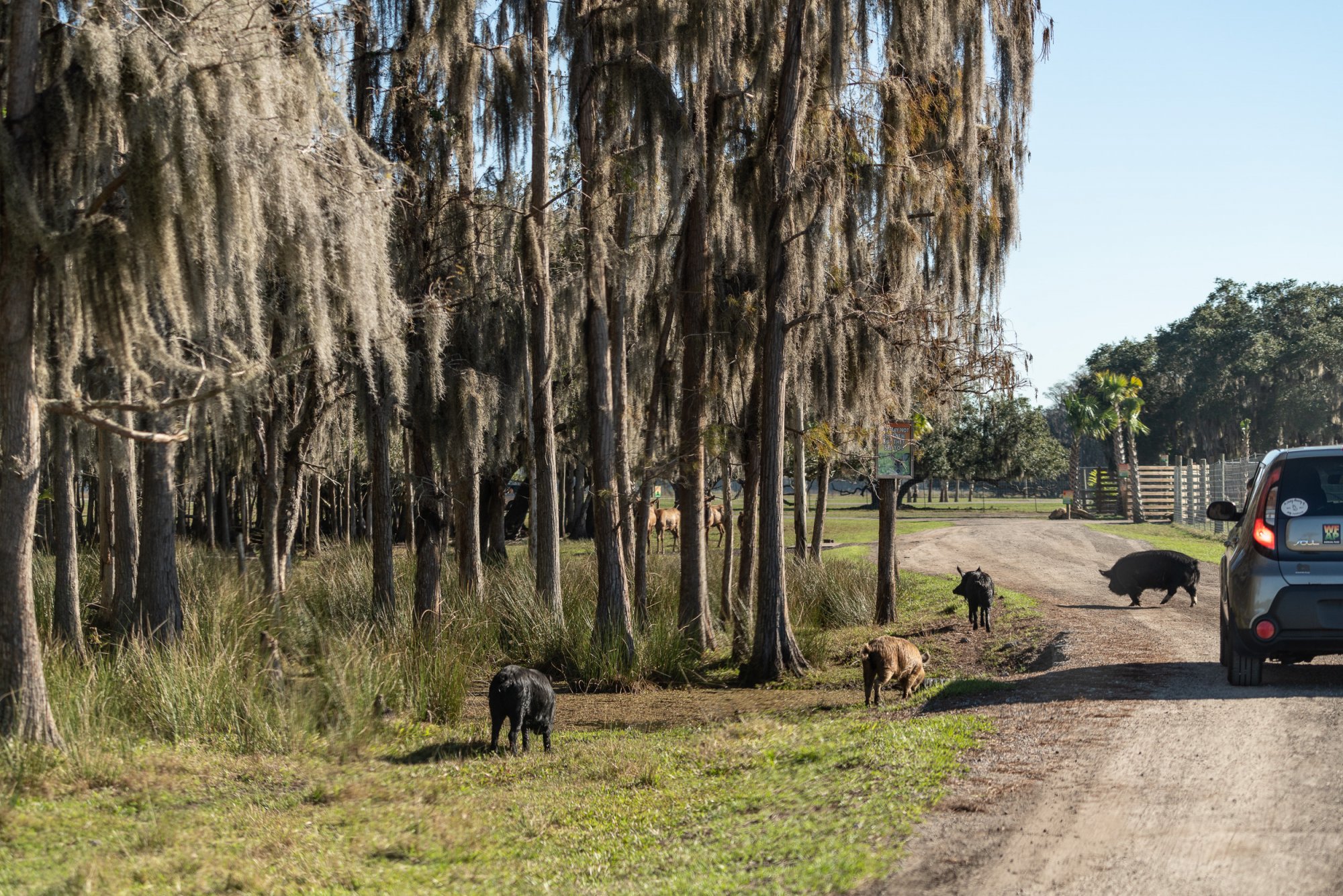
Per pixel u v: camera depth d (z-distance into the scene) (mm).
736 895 4922
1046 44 18516
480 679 15422
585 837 6773
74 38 8891
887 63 16734
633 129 16516
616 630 15711
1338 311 79250
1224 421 82188
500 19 17391
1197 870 4688
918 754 7199
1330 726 7117
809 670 15570
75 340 9453
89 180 9273
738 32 16844
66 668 10492
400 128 17547
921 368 18062
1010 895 4566
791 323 15477
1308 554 8305
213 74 8938
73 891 5816
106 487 17422
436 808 7754
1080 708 8375
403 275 17219
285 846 6824
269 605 16547
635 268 17891
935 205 17391
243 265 9719
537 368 17844
